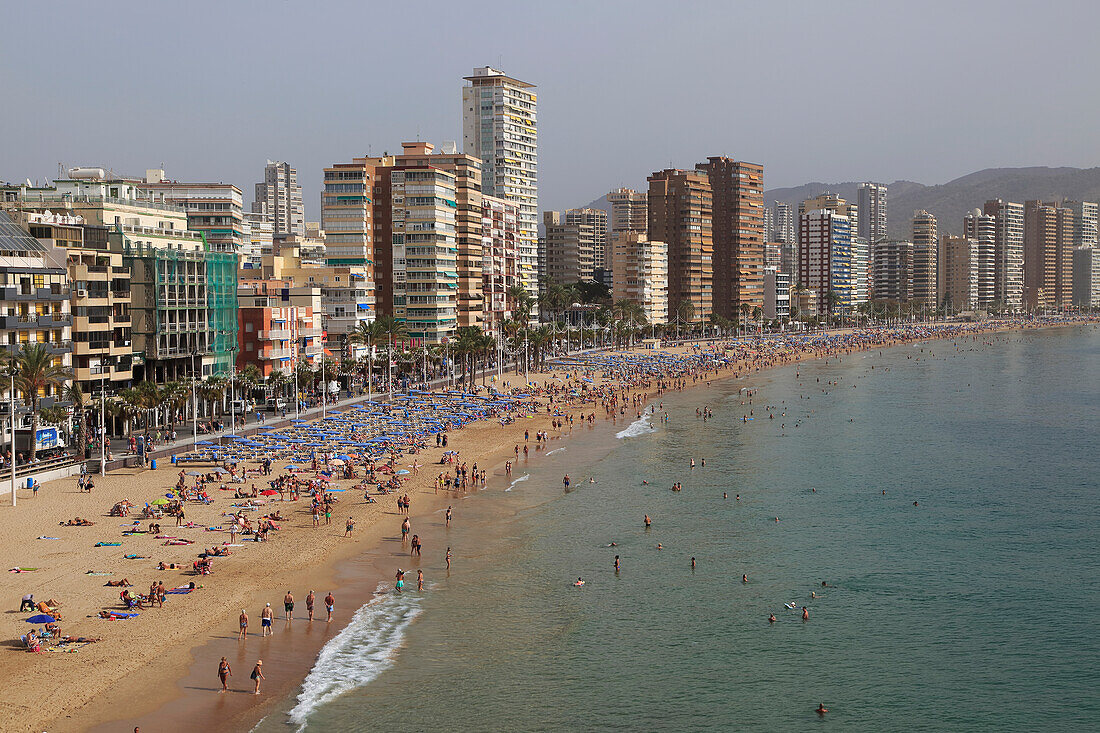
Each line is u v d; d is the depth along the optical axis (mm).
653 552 91375
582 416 186875
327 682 61094
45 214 139375
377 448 134000
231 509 99062
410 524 99125
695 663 66312
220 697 58094
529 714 58281
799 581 83688
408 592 78125
